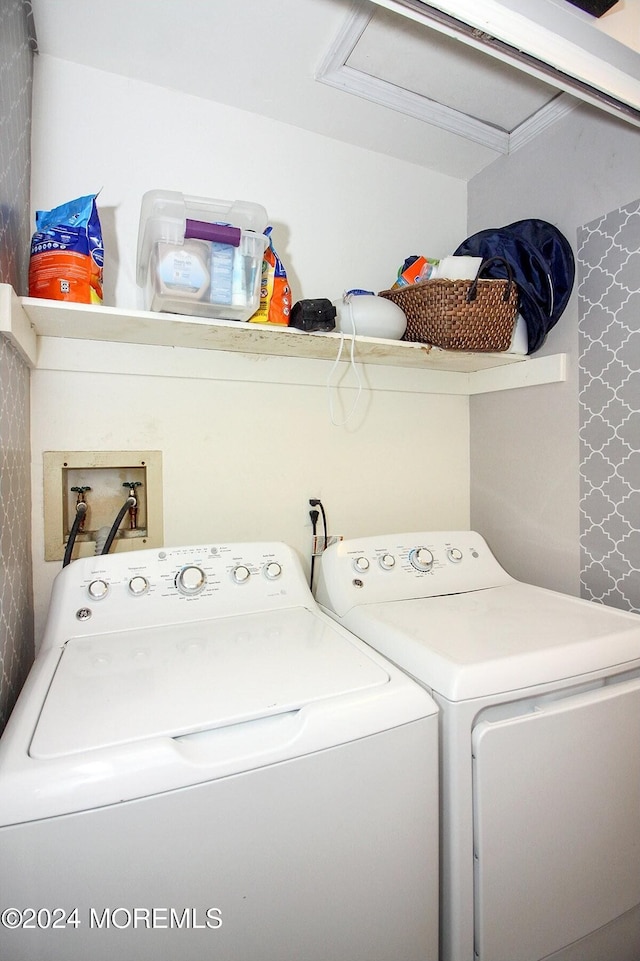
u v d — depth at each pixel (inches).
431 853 31.9
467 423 71.2
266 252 48.0
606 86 39.3
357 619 45.5
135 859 24.2
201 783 25.5
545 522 60.0
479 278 51.8
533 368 59.6
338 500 63.2
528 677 34.9
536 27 35.2
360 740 29.4
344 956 29.0
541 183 59.9
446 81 53.9
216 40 47.4
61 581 41.5
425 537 56.3
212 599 44.7
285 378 58.8
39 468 48.2
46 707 29.1
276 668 34.5
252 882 26.5
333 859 28.7
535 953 35.1
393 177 66.6
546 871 35.4
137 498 53.4
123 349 51.0
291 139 60.2
